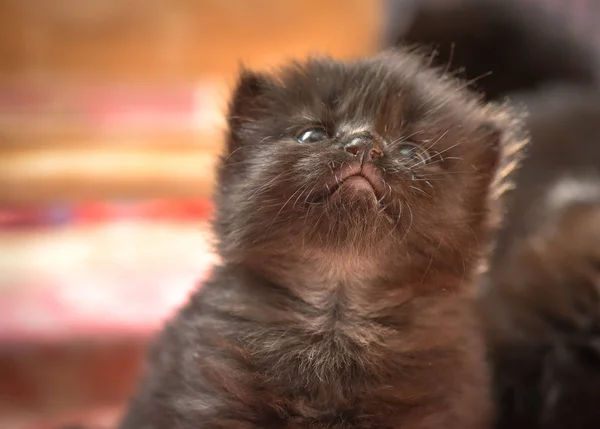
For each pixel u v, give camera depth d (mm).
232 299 291
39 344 395
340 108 298
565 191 392
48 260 454
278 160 285
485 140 308
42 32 636
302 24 670
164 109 570
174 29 656
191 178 529
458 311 296
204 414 272
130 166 523
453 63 393
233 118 314
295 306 292
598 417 331
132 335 400
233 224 294
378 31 579
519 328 349
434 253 286
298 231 279
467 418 281
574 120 427
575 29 480
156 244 482
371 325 290
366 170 274
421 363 283
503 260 379
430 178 286
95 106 565
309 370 279
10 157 514
